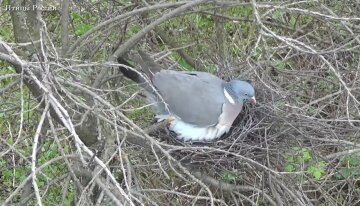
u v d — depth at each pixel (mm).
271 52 8258
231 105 7199
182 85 7262
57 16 9711
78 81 6652
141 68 7355
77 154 5633
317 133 7398
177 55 9969
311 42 9094
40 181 8180
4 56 5445
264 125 7262
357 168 8133
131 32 9039
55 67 6621
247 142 7309
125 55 7742
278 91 7445
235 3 7723
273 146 7215
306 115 7480
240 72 8336
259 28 6402
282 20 9305
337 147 7961
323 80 8281
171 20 9805
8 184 8719
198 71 8352
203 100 7195
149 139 5750
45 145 8234
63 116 4988
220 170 7539
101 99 5586
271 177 7352
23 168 8062
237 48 8898
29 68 5320
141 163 7891
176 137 7316
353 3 9266
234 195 8055
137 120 8438
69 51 7426
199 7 9102
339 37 8703
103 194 5758
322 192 7973
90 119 7039
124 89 8523
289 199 8039
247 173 7926
